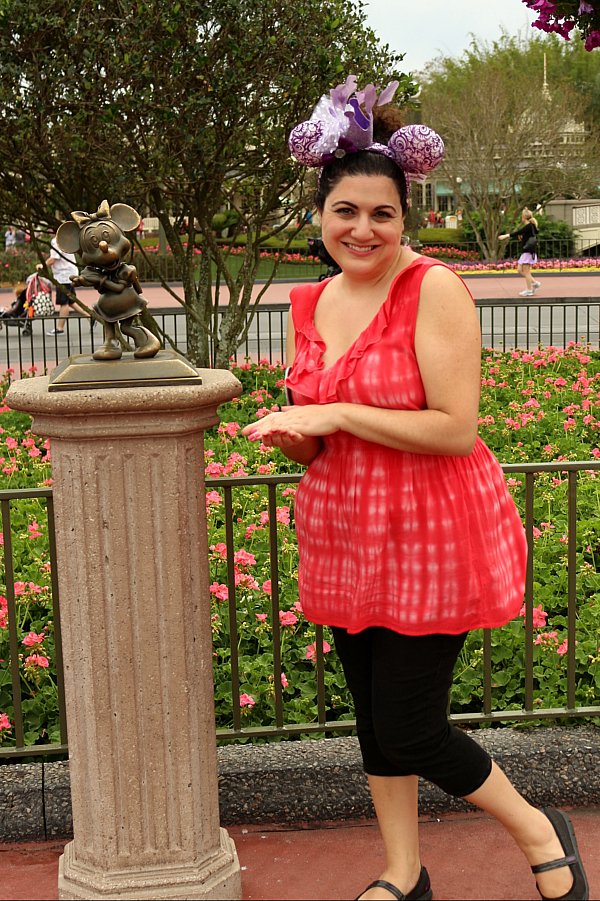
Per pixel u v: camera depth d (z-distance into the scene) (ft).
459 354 7.95
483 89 106.32
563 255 113.91
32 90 25.22
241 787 10.44
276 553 10.74
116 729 8.72
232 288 31.96
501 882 9.49
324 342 8.61
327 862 9.87
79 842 9.09
